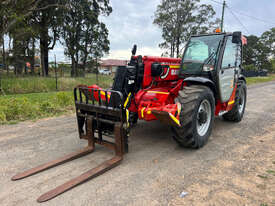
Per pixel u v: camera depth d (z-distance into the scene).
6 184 2.80
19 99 7.65
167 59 4.57
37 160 3.51
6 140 4.44
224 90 4.58
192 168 3.19
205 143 4.18
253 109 7.59
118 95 3.27
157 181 2.84
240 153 3.73
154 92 3.96
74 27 26.64
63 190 2.58
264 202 2.39
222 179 2.87
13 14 13.91
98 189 2.66
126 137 3.43
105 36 30.59
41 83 14.24
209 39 4.55
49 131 5.05
